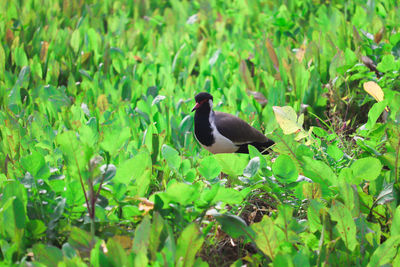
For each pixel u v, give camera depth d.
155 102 11.75
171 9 23.81
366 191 8.59
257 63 16.23
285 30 19.20
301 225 7.11
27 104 13.30
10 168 8.41
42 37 17.61
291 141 8.70
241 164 8.10
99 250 6.05
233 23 21.33
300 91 13.36
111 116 11.40
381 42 15.48
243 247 7.61
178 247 6.24
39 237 6.95
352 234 6.67
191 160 10.12
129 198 7.41
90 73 15.59
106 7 22.80
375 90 9.86
